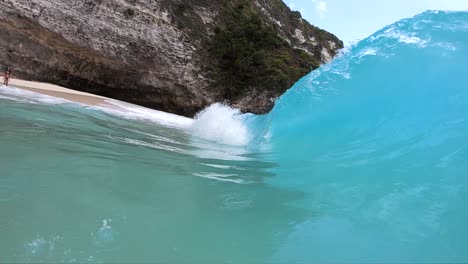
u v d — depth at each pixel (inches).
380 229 150.6
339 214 168.9
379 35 331.0
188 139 423.2
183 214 160.4
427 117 241.3
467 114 219.5
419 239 139.6
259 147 357.7
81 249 119.0
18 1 1046.4
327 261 127.6
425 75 267.6
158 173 222.7
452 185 171.5
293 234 148.6
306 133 327.3
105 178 193.5
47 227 130.1
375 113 282.4
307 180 224.5
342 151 269.7
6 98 466.9
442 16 294.4
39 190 162.2
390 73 293.4
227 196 191.5
